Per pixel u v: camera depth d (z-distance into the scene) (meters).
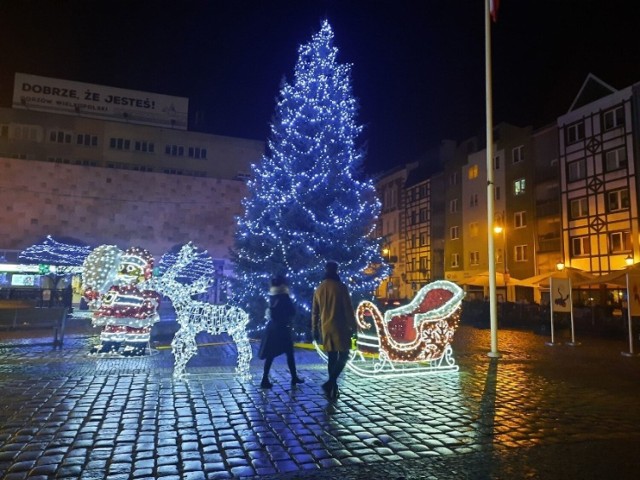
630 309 12.59
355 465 4.54
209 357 10.84
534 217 35.28
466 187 42.94
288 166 14.68
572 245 31.91
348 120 15.35
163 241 33.62
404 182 53.78
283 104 15.58
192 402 6.75
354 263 14.35
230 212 35.12
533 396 7.42
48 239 28.08
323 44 15.46
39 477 4.18
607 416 6.30
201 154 43.78
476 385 8.19
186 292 8.53
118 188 33.09
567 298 14.97
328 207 14.52
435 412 6.41
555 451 4.97
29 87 44.22
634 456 4.84
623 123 28.73
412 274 51.03
